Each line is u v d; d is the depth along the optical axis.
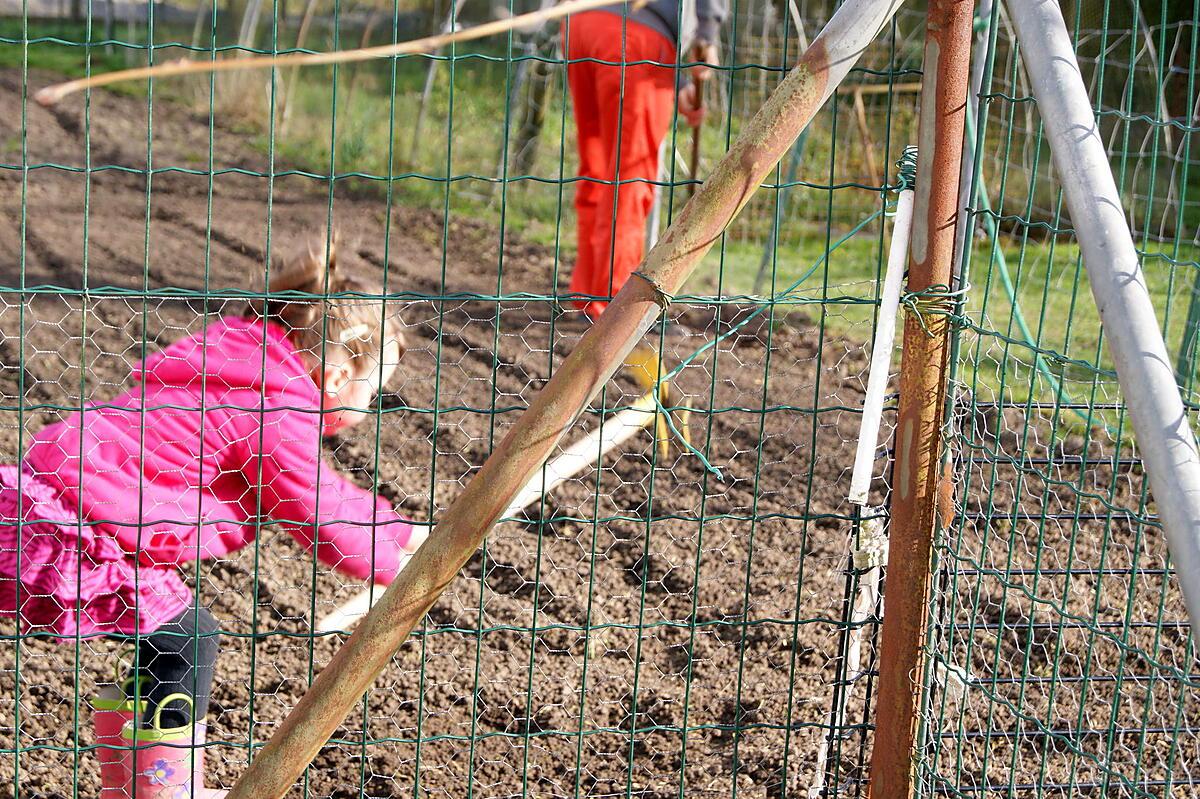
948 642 2.33
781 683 3.17
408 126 10.44
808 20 10.08
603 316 1.80
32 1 16.16
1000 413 2.11
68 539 2.19
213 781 2.66
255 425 2.23
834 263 7.71
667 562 3.81
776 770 2.80
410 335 5.94
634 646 3.32
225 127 11.15
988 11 2.32
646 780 2.76
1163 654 3.35
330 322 2.30
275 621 3.34
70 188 8.56
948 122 1.88
